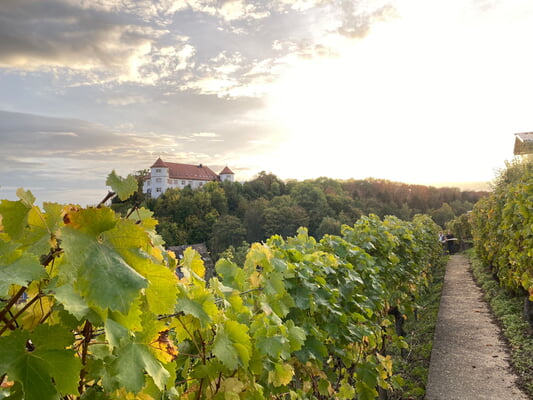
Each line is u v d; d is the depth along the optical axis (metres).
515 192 7.36
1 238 0.79
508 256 8.76
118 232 0.78
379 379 3.96
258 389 1.64
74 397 0.85
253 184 78.50
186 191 67.94
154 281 0.82
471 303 9.57
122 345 0.91
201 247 58.25
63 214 0.82
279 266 2.54
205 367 1.38
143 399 0.99
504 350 6.11
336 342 3.50
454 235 29.33
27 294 0.84
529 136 17.48
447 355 6.07
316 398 3.03
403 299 7.26
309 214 66.19
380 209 80.94
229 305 1.82
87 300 0.68
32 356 0.68
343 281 3.96
